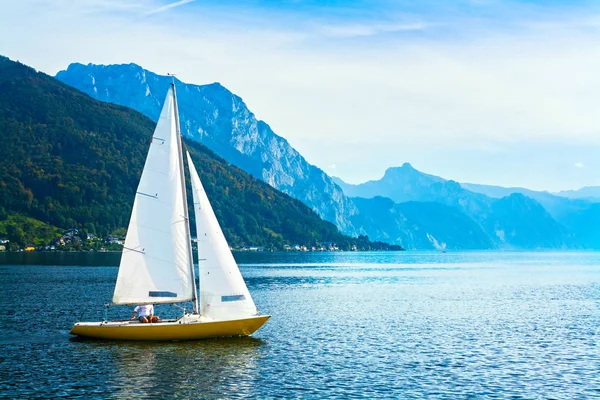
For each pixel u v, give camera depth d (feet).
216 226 203.51
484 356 193.98
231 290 203.10
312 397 146.92
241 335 213.46
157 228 200.03
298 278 576.61
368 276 636.89
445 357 191.52
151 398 144.56
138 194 199.31
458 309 320.91
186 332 200.03
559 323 268.41
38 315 269.85
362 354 194.18
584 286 508.53
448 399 146.92
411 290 449.48
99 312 282.56
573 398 148.97
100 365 172.24
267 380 160.76
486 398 148.15
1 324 241.76
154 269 200.03
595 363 185.37
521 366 180.55
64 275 529.45
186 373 165.68
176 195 201.36
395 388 155.12
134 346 195.31
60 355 183.52
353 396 148.05
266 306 325.21
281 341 213.25
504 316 292.20
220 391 150.71
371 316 286.87
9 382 155.33
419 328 249.75
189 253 202.69
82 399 142.72
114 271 588.91
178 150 202.28
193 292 203.31
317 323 260.21
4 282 447.83
